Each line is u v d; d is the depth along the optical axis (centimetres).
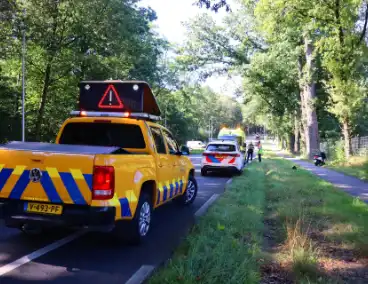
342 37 2322
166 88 4550
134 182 573
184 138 6550
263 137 15300
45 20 2208
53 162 514
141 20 3194
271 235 666
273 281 454
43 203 521
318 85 4003
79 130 742
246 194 1048
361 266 511
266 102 4694
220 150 1778
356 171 1834
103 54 2675
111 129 727
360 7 2239
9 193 529
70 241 623
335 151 3209
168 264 485
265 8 2325
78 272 485
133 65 3259
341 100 2364
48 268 497
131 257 546
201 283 409
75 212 504
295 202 921
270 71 3822
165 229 715
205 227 659
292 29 2828
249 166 2230
